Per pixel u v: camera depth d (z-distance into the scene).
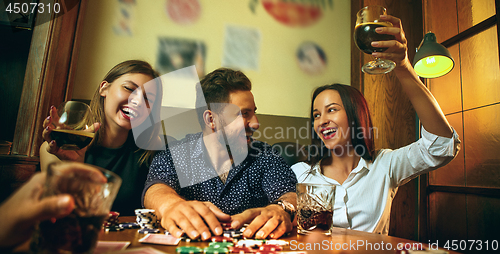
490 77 1.92
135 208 1.41
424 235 2.31
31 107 1.77
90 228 0.36
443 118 1.07
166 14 2.47
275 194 1.07
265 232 0.64
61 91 1.96
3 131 1.80
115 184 0.40
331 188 0.72
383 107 2.55
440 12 2.38
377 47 0.86
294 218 0.85
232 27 2.62
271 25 2.72
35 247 0.35
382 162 1.30
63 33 1.95
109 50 2.31
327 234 0.71
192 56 2.49
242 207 1.09
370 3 2.65
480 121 1.98
